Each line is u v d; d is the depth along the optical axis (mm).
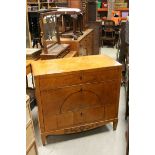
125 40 3254
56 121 2129
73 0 4363
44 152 2102
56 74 1946
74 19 3402
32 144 1802
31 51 2646
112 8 7082
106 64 2162
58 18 3193
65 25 3816
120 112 2805
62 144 2219
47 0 6129
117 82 2207
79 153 2084
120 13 6930
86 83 2080
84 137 2324
